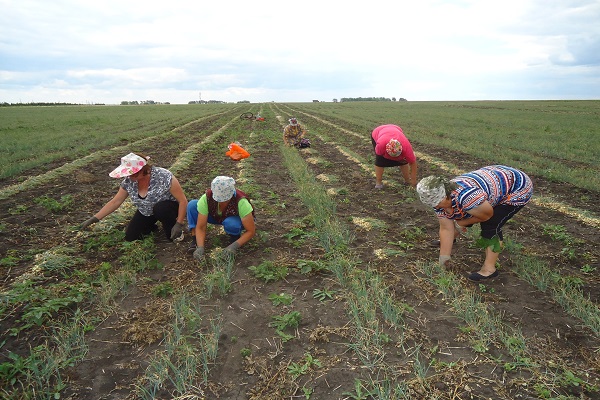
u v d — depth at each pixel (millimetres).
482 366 3064
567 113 33625
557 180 8883
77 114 36188
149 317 3668
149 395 2826
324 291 4055
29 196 7426
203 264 4617
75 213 6477
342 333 3436
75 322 3477
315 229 5727
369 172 9688
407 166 7809
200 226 4793
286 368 3074
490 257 4262
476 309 3641
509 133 18078
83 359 3174
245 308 3863
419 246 5141
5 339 3375
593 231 5816
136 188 5023
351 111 39625
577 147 13719
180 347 3217
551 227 5715
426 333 3453
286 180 8930
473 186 3807
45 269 4523
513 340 3246
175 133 18188
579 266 4676
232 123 25031
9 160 11039
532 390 2840
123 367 3100
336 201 7203
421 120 25938
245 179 8641
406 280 4312
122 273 4227
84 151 12547
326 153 12766
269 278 4262
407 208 6750
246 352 3215
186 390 2885
